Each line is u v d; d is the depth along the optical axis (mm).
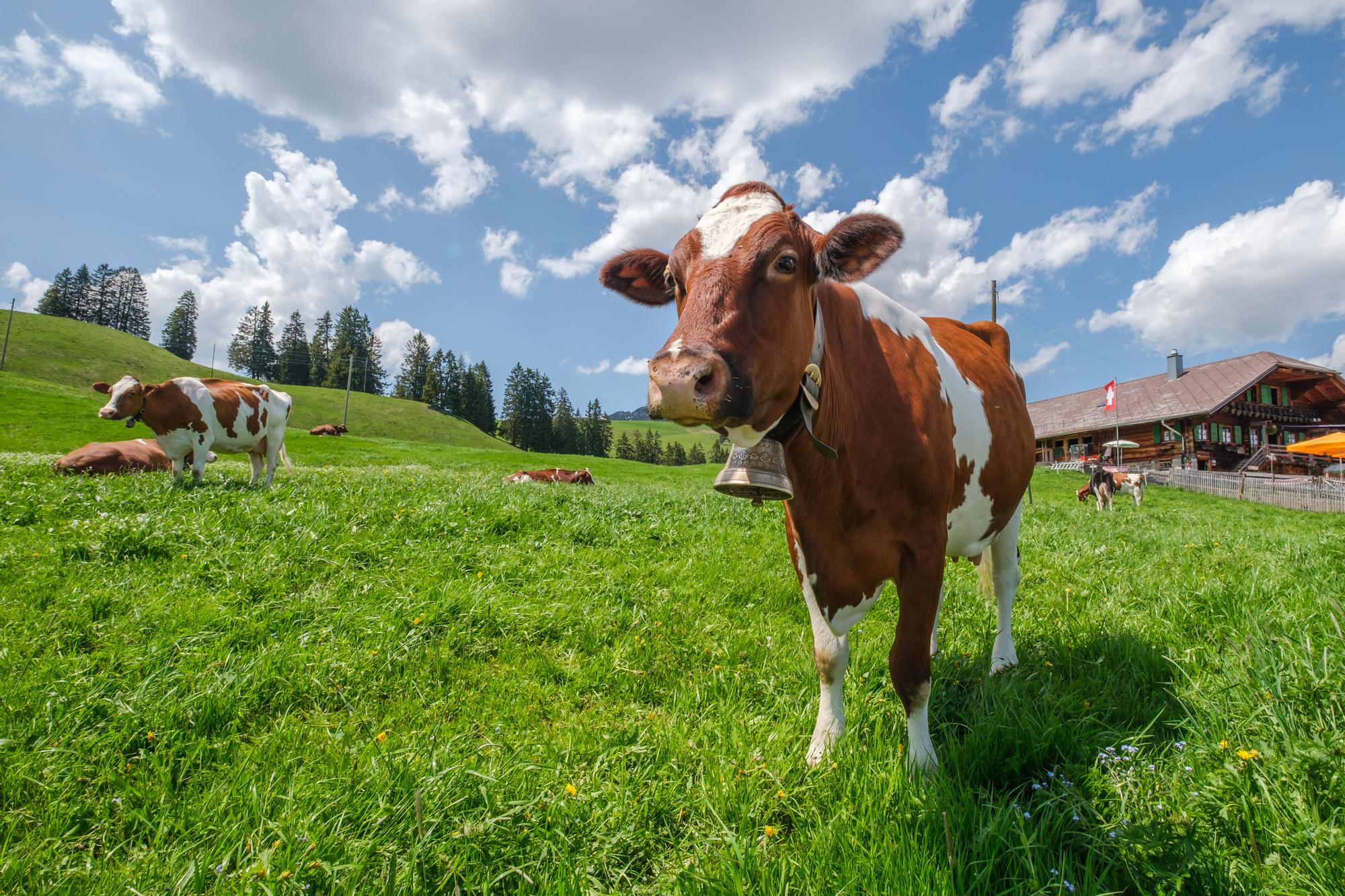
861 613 3098
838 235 2477
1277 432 46250
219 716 3504
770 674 4047
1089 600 5613
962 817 2359
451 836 2482
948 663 4125
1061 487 33219
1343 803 2211
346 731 3447
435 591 5109
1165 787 2562
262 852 2426
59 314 125562
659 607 5262
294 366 127562
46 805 2832
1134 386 51969
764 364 2250
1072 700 3355
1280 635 3727
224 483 10844
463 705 3801
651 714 3627
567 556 6508
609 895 2330
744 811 2627
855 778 2742
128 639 4352
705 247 2402
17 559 5695
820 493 2863
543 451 122375
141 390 10414
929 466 3104
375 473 17562
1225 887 1968
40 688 3656
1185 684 3508
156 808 2803
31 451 24422
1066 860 2199
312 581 5480
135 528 6223
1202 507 25500
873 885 2092
